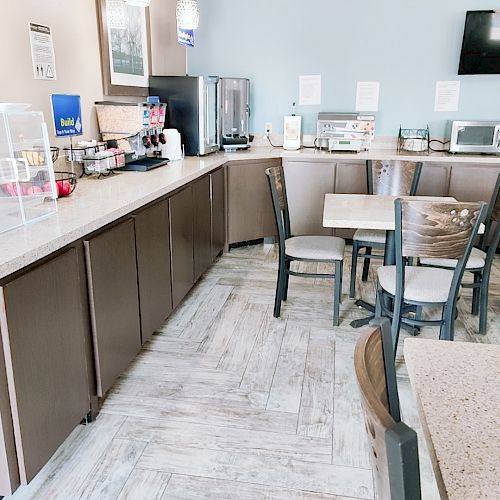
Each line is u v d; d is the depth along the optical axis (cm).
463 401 84
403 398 223
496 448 73
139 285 241
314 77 486
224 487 173
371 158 445
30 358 157
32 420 160
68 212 203
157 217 261
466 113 471
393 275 257
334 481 176
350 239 496
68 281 178
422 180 443
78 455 187
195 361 257
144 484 174
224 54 491
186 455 188
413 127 483
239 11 479
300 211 471
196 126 403
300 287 364
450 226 216
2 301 142
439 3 450
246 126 471
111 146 323
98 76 329
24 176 186
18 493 168
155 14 412
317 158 454
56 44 279
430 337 288
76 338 186
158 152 370
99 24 325
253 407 218
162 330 291
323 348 271
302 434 200
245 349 270
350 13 465
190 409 216
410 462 52
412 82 473
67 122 291
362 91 482
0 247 156
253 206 452
